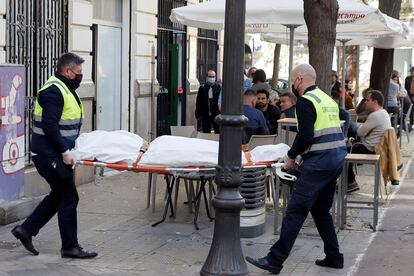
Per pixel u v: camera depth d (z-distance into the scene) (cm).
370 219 942
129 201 1034
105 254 738
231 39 603
